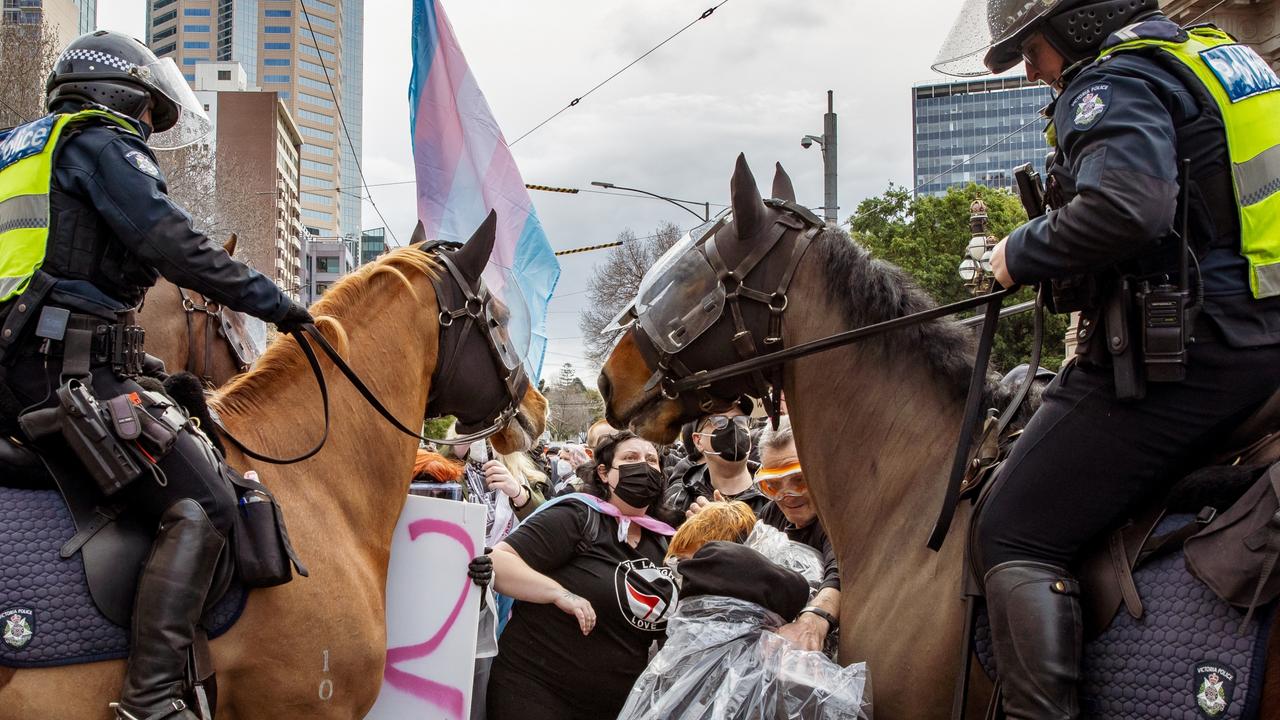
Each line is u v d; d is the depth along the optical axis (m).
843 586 2.82
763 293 2.85
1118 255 2.10
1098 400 2.23
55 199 2.62
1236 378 2.10
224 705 2.81
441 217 5.39
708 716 2.88
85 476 2.64
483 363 3.61
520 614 3.95
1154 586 2.16
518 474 5.54
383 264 3.44
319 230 172.38
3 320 2.58
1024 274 2.25
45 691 2.50
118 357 2.65
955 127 80.69
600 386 3.16
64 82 2.80
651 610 3.87
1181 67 2.15
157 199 2.63
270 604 2.84
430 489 4.34
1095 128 2.13
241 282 2.74
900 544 2.69
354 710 3.06
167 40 180.62
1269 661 1.97
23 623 2.47
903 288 2.79
